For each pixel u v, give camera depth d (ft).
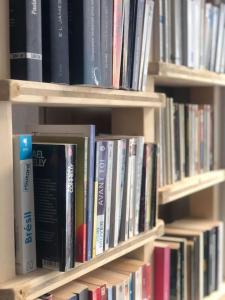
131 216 3.92
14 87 2.69
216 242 6.08
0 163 2.80
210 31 5.50
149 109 4.39
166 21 4.49
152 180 4.19
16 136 2.92
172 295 5.12
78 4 3.12
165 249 4.63
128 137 3.91
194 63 5.09
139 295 4.23
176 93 6.43
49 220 3.07
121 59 3.66
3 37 2.81
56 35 3.00
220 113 6.35
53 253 3.07
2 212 2.83
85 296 3.49
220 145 6.36
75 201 3.22
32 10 2.83
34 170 3.09
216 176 5.85
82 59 3.15
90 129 3.32
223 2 6.04
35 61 2.87
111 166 3.60
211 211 6.35
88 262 3.39
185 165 5.44
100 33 3.35
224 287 6.26
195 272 5.59
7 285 2.80
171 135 4.97
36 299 3.06
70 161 3.05
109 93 3.54
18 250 2.98
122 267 4.20
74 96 3.17
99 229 3.50
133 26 3.77
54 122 4.61
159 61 4.37
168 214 6.28
